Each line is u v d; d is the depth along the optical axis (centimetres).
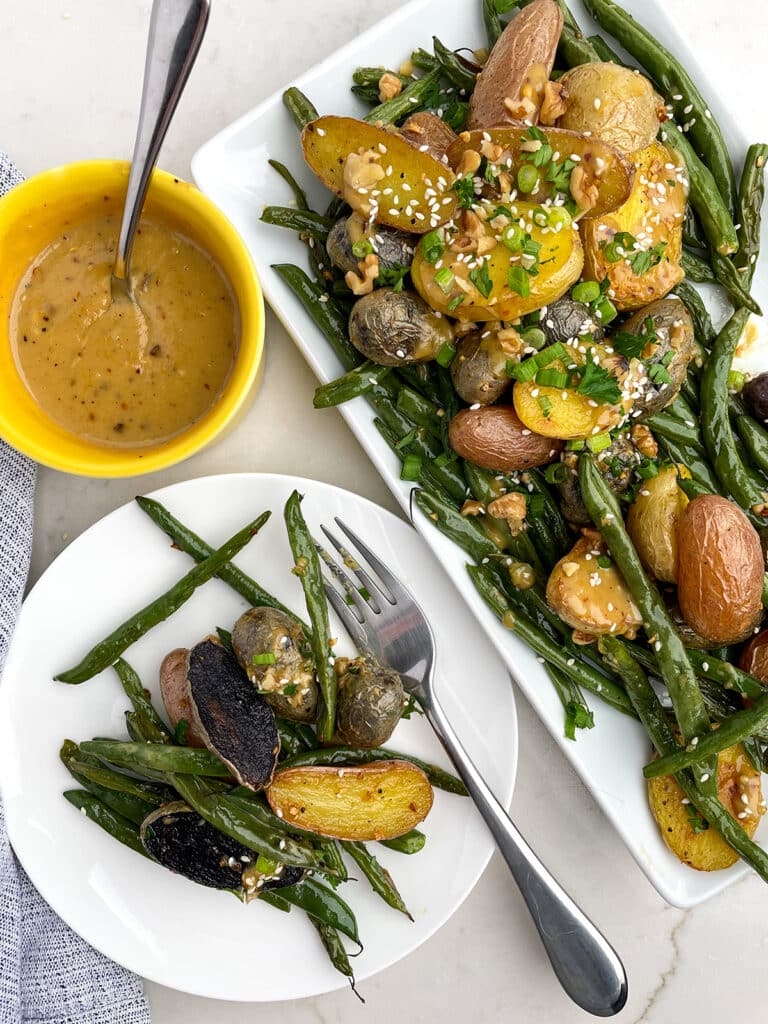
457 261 29
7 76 37
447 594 35
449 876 34
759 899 37
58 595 34
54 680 34
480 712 34
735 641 32
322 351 33
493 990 37
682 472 33
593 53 33
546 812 37
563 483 32
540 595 33
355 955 34
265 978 34
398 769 32
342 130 30
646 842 34
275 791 32
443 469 33
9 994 33
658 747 33
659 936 37
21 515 35
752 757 34
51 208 30
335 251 31
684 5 37
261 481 34
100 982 35
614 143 31
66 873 34
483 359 30
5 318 30
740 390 34
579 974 34
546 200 29
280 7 37
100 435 31
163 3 23
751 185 33
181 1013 37
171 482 37
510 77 30
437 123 32
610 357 30
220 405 30
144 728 33
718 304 34
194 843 32
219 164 33
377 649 34
